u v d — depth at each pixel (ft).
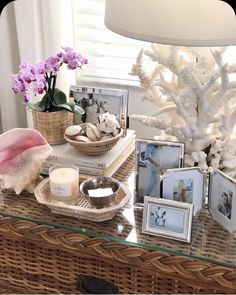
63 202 3.91
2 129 6.02
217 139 4.10
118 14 3.44
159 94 4.20
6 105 5.80
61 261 3.92
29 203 4.09
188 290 3.61
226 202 3.64
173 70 3.85
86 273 3.90
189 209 3.54
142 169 3.91
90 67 5.79
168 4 3.21
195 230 3.74
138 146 3.88
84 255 3.75
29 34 5.31
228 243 3.61
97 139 4.23
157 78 4.15
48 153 4.16
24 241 3.95
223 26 3.24
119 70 5.71
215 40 3.25
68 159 4.28
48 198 3.99
